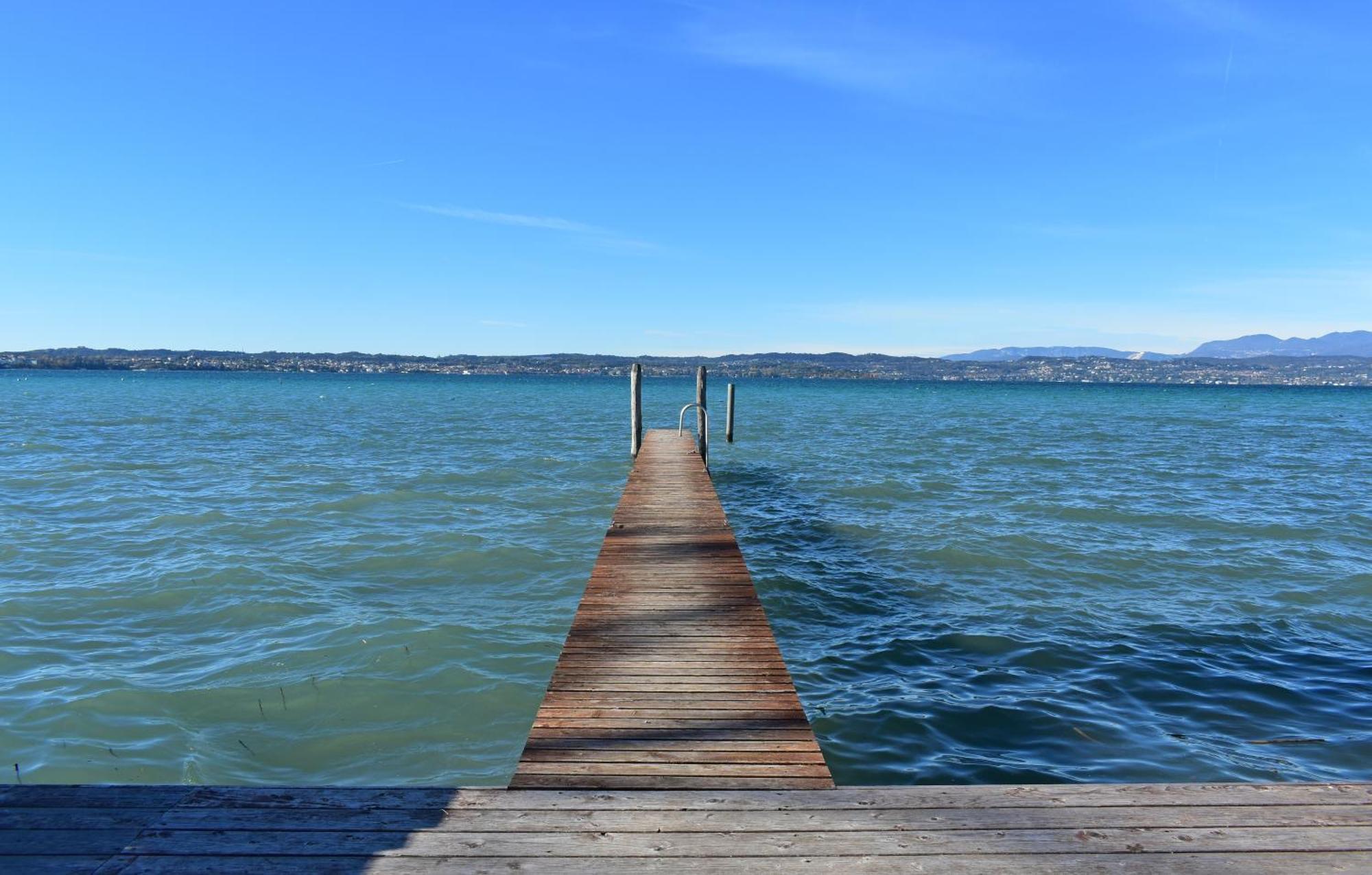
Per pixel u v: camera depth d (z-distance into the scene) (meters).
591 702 4.06
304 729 5.12
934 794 2.80
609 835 2.51
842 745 4.94
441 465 18.98
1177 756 4.78
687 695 4.16
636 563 7.04
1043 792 2.80
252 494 14.26
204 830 2.49
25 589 8.03
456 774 4.60
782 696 4.16
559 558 9.74
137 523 11.49
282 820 2.56
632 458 20.81
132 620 7.18
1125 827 2.56
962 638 6.95
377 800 2.71
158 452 21.34
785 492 15.30
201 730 5.08
